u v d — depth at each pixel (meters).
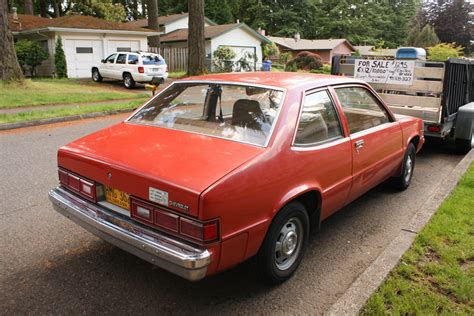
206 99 3.83
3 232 4.34
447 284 3.33
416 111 7.50
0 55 15.69
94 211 3.19
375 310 2.96
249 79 3.95
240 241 2.88
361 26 59.47
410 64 7.55
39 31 23.03
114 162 3.10
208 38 30.75
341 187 3.96
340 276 3.66
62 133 9.44
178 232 2.73
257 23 55.72
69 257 3.88
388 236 4.48
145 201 2.88
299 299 3.31
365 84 4.67
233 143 3.25
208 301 3.27
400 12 65.44
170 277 3.58
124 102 14.38
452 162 7.64
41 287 3.39
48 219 4.69
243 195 2.85
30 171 6.43
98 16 38.81
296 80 3.92
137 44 26.38
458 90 8.05
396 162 5.30
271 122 3.35
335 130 3.94
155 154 3.14
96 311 3.11
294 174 3.28
